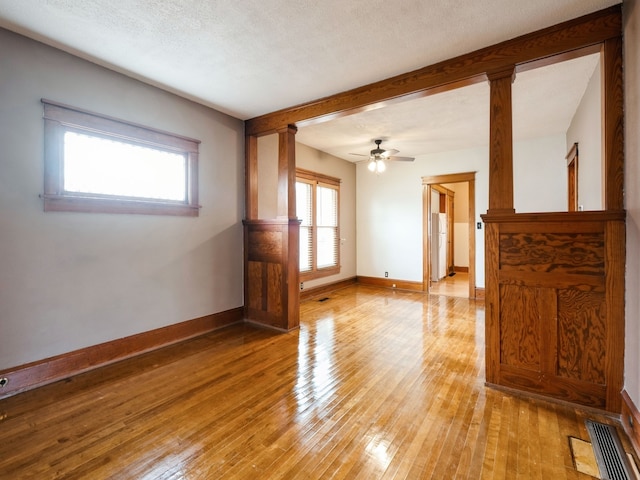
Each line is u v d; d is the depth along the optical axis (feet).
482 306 16.39
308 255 18.51
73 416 6.81
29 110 7.91
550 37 7.44
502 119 8.02
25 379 7.87
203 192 12.08
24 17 7.04
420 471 5.23
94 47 8.23
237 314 13.55
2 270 7.55
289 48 8.23
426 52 8.43
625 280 6.58
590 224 6.90
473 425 6.46
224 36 7.74
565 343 7.18
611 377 6.72
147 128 10.22
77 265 8.79
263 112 12.81
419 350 10.46
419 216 20.30
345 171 21.67
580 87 10.79
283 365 9.36
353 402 7.35
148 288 10.41
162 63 8.98
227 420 6.67
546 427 6.38
